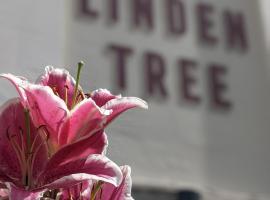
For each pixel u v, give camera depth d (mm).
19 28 5168
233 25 6797
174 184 5699
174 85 6172
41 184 1355
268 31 6918
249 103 6500
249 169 6195
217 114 6285
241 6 6949
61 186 1322
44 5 5434
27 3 5316
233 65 6613
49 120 1383
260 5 7027
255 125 6441
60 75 1538
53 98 1358
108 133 2982
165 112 5961
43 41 5246
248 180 6145
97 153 1396
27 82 1385
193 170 5883
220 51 6605
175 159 5812
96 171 1352
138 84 5961
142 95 5926
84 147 1382
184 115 6086
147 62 6105
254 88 6613
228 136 6238
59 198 1392
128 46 6066
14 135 1397
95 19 5977
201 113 6199
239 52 6707
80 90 1500
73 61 5617
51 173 1361
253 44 6836
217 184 5965
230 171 6090
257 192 6145
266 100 6605
